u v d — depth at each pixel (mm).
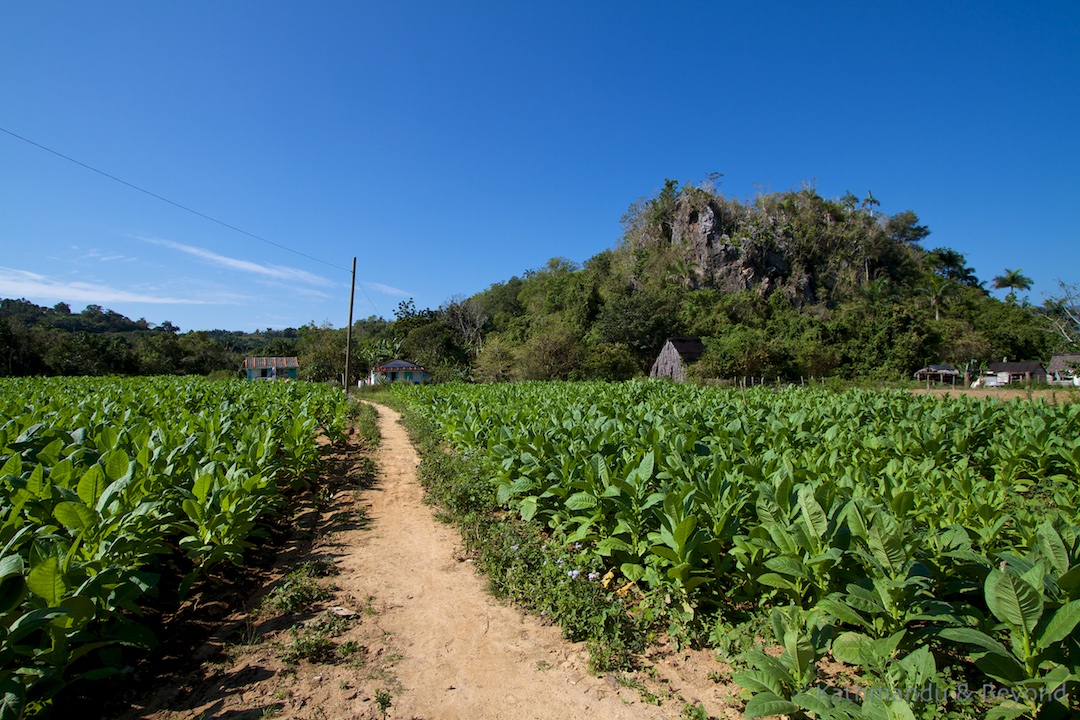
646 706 3287
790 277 72062
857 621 3209
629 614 4312
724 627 3941
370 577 5316
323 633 4055
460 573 5461
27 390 15758
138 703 3242
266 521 6809
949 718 2822
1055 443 8172
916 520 4602
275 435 8273
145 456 5090
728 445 7285
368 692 3424
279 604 4465
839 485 4926
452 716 3203
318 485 9094
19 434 6613
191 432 7477
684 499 4480
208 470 5129
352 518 7324
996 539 4297
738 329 51500
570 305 66250
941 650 3527
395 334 66500
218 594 4684
